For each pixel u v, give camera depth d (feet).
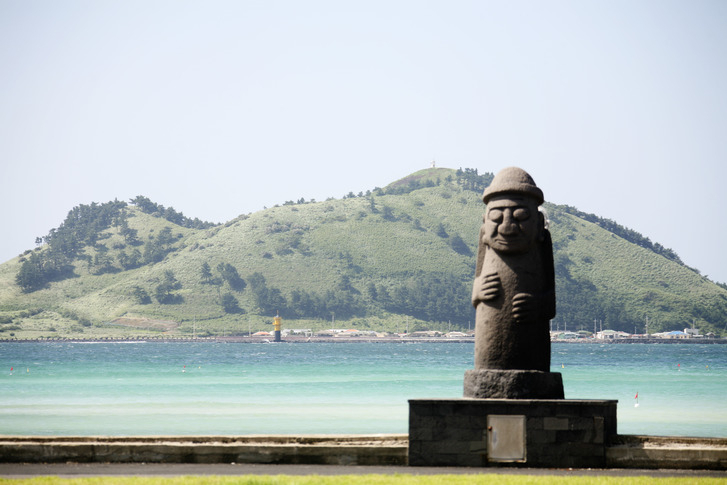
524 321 157.69
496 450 146.72
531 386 154.30
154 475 134.10
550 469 144.46
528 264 159.84
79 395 399.44
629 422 279.08
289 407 333.01
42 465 145.89
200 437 154.40
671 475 136.98
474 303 165.48
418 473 137.49
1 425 271.08
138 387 457.68
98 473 137.28
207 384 482.28
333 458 149.07
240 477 128.47
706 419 288.51
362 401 361.92
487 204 165.68
